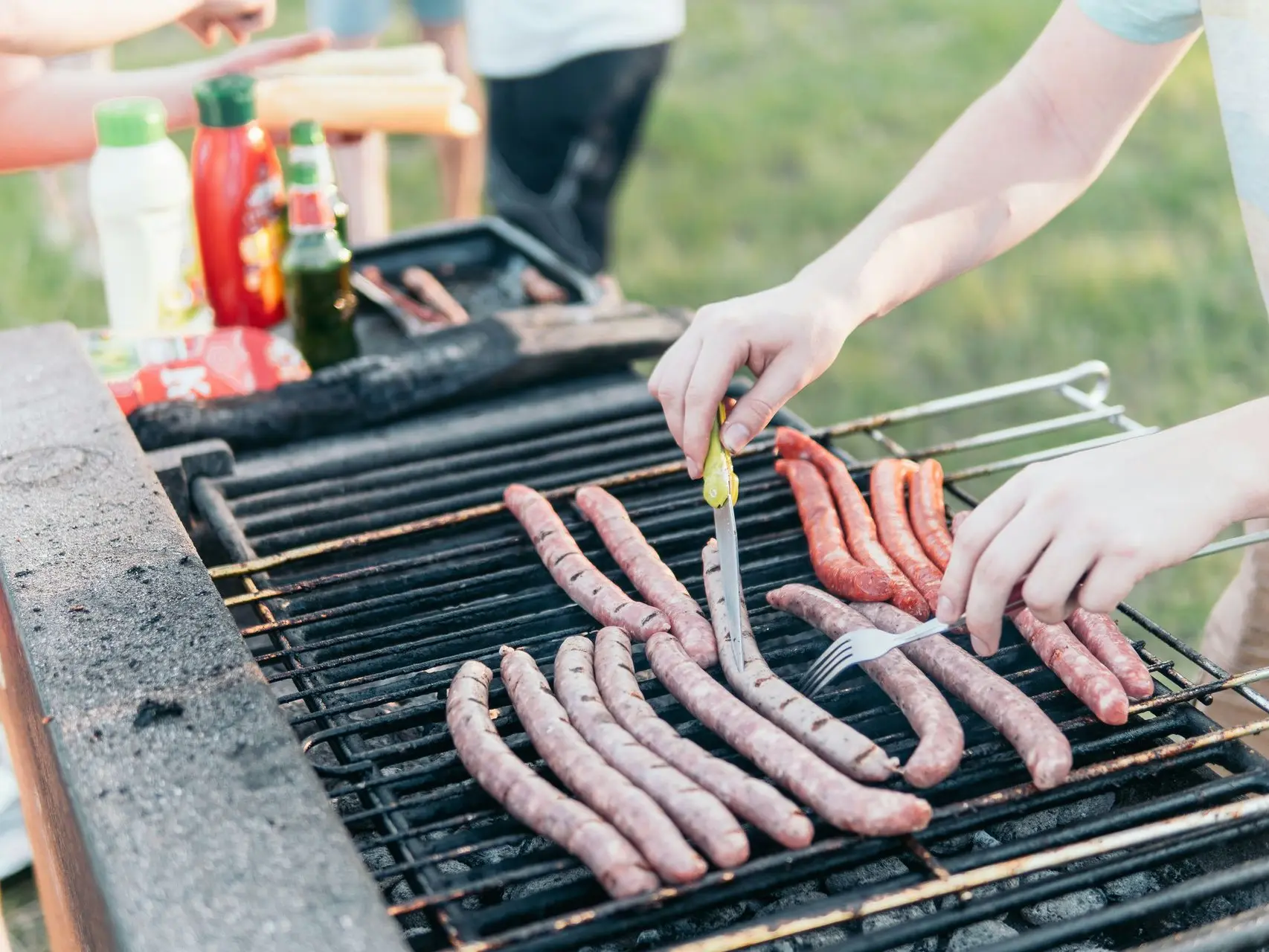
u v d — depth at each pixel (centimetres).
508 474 219
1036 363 482
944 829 136
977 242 185
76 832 126
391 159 691
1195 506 126
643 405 242
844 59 802
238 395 227
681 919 138
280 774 128
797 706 144
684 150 680
